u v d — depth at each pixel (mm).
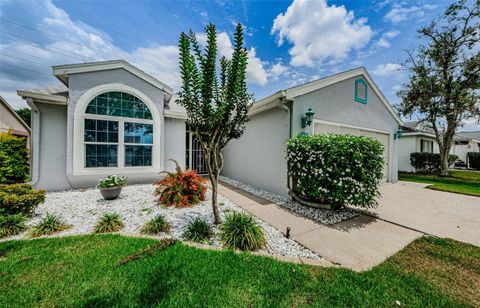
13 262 2539
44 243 3051
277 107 6578
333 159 4574
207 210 4855
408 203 5754
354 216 4613
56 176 6566
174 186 5289
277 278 2328
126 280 2252
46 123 6426
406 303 1991
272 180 6793
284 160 6234
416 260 2779
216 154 3959
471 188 8055
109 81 6844
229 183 8641
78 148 6391
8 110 12633
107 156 6875
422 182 9688
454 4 10672
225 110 3596
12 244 3000
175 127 8734
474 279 2371
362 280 2311
